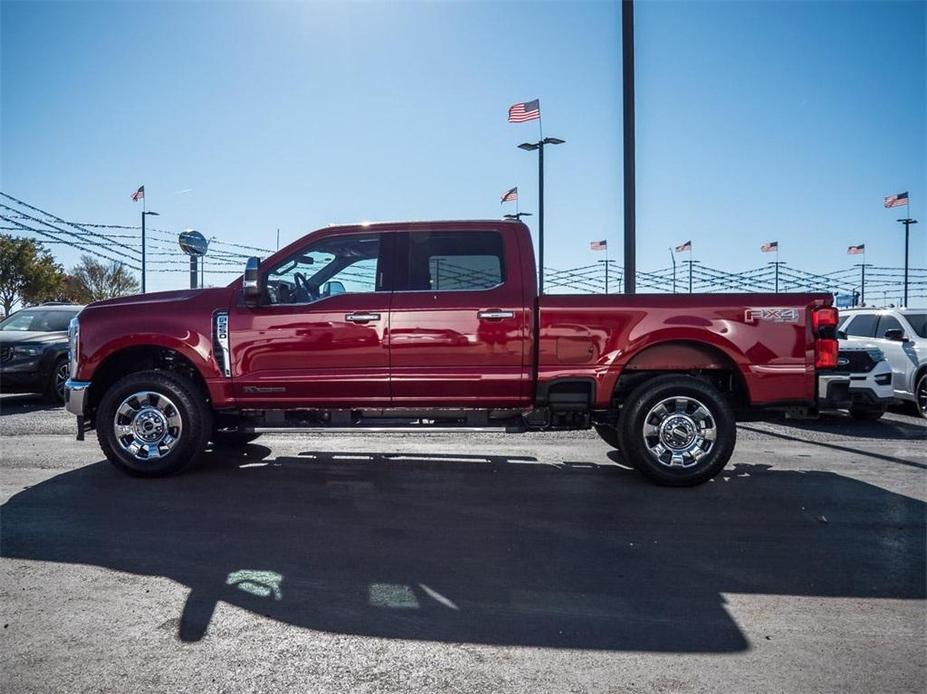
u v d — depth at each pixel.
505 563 4.05
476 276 6.02
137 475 6.07
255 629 3.18
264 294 6.02
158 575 3.82
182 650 2.98
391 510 5.14
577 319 5.82
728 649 3.03
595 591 3.65
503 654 2.97
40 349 11.02
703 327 5.74
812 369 5.75
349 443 7.93
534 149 15.91
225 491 5.66
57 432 8.54
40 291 33.34
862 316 12.05
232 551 4.21
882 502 5.46
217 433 7.54
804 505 5.36
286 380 5.96
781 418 5.97
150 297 6.35
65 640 3.05
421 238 6.10
